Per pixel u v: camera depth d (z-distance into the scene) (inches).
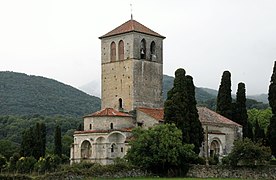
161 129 3870.6
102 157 4335.6
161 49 4972.9
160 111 4739.2
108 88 4891.7
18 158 5029.5
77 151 4468.5
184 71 4217.5
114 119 4456.2
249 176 3590.1
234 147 3700.8
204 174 3740.2
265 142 4547.2
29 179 3191.4
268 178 3526.1
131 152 3855.8
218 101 5339.6
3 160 5118.1
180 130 3941.9
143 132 3939.5
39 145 5201.8
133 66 4751.5
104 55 4945.9
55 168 4355.3
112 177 3590.1
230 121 4931.1
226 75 5329.7
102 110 4569.4
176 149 3814.0
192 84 4276.6
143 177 3693.4
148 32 4884.4
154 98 4872.0
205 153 4542.3
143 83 4803.2
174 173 3816.4
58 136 5403.5
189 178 3604.8
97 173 3531.0
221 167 3698.3
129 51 4785.9
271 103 4483.3
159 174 3848.4
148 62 4854.8
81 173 3449.8
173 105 4126.5
